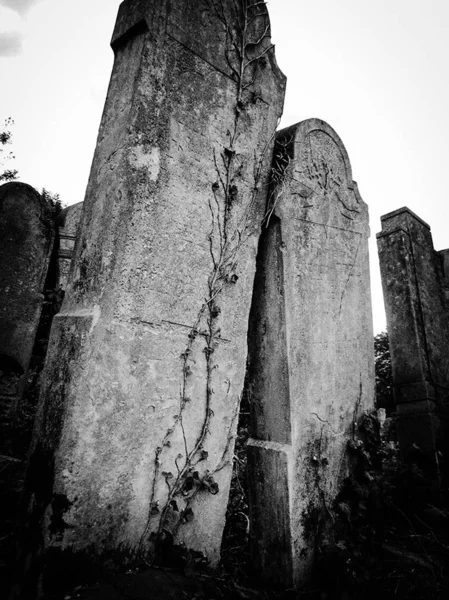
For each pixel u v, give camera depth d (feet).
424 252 19.47
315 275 11.21
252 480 9.71
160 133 8.40
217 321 8.95
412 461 15.24
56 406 6.79
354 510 10.19
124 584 6.33
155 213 8.11
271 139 11.01
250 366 10.58
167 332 8.04
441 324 18.85
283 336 10.07
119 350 7.25
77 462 6.49
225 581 7.47
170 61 8.81
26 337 19.22
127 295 7.49
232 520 11.11
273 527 9.11
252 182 10.28
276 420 9.83
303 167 11.51
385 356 38.45
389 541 11.09
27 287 19.65
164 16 8.82
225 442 8.74
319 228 11.66
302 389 10.08
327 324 11.23
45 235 20.66
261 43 11.13
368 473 10.69
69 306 7.70
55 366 7.13
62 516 6.22
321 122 12.44
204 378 8.55
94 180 8.32
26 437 16.33
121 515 6.94
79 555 6.32
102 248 7.48
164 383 7.86
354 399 11.52
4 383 18.37
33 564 6.06
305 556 8.98
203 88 9.43
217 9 10.08
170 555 7.30
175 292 8.26
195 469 8.14
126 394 7.26
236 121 10.05
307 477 9.61
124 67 8.74
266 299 10.53
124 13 9.15
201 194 9.03
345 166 13.09
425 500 13.53
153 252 7.98
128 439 7.20
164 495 7.60
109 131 8.43
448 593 7.96
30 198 20.42
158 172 8.25
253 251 10.03
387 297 18.17
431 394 16.33
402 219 18.88
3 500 9.54
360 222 13.14
